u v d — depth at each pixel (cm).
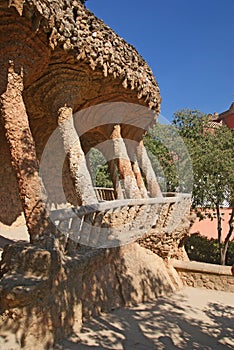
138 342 499
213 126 1352
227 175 1130
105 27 697
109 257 658
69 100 665
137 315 616
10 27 482
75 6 607
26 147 495
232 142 1223
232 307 737
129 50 801
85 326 517
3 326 381
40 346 401
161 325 584
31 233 473
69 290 493
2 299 393
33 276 421
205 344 525
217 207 1208
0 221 859
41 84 655
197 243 1434
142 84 841
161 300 737
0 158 874
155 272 788
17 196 920
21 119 502
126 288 669
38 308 406
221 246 1233
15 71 504
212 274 876
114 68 718
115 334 512
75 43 588
